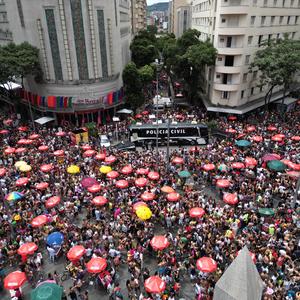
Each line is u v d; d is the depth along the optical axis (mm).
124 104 58469
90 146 39844
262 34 52469
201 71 60594
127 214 26656
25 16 48500
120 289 21109
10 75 48375
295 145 39531
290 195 29094
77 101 51969
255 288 11727
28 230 25047
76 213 28219
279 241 23016
